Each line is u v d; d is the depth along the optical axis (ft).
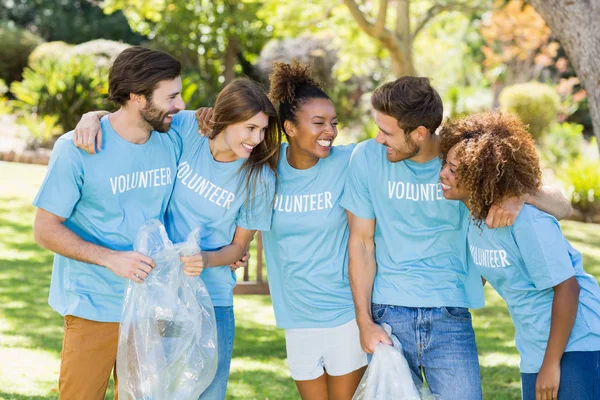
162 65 9.57
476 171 8.88
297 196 10.58
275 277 11.04
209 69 64.03
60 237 9.52
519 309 9.40
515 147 8.97
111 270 9.39
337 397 10.89
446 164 9.52
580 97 55.93
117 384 10.42
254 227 10.52
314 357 10.82
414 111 9.55
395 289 10.19
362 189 10.30
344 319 10.62
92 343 9.92
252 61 66.39
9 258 24.59
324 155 10.35
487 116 9.46
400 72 35.76
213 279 10.46
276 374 15.93
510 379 15.90
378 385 9.64
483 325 20.65
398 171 10.14
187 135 10.53
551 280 8.84
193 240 9.73
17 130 44.11
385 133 9.81
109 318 9.89
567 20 14.88
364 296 10.26
